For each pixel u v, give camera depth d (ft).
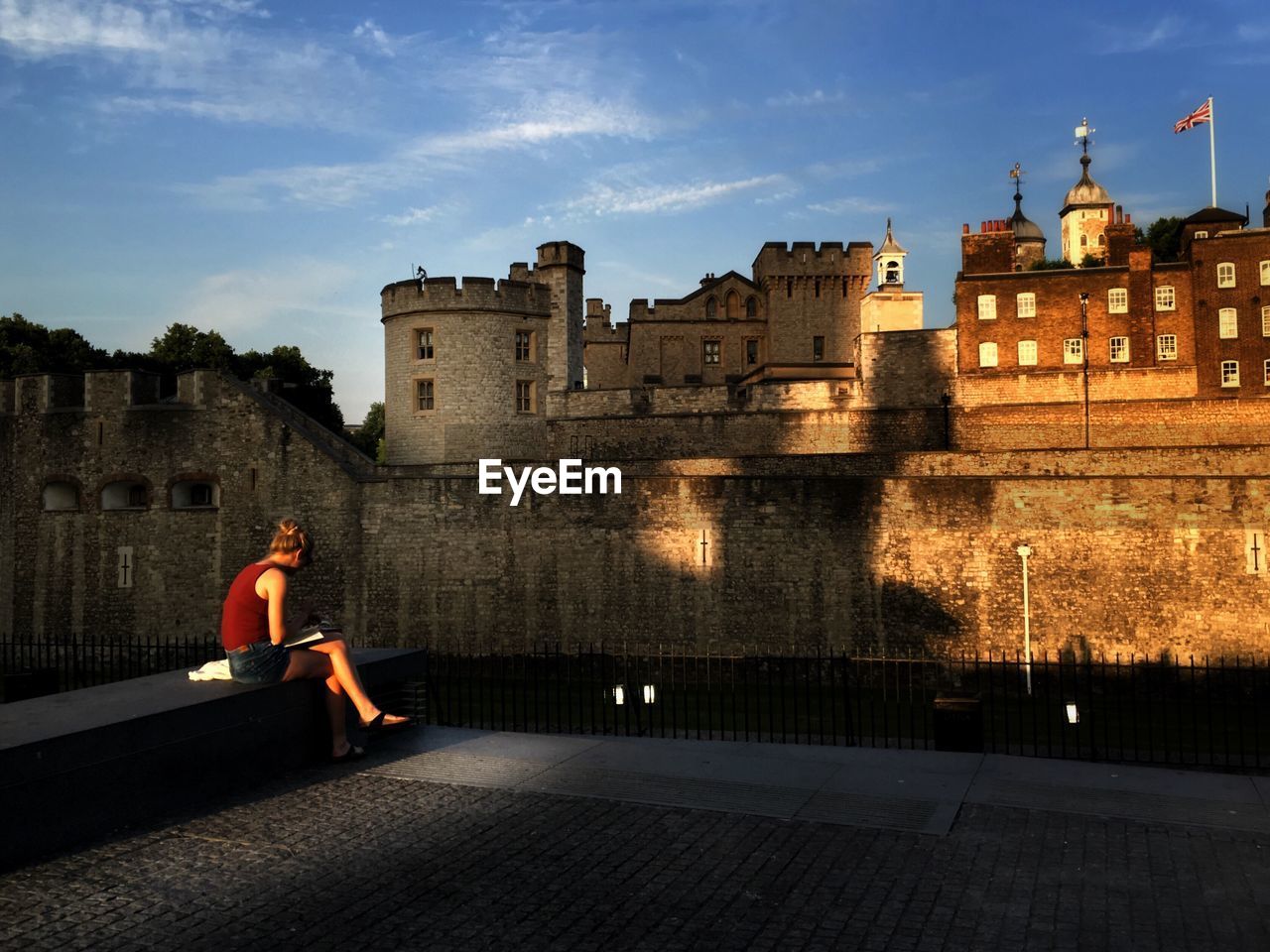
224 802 35.60
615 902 27.68
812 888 28.91
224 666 39.78
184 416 143.54
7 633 149.18
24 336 234.17
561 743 45.16
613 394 185.47
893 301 242.78
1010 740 77.97
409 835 32.55
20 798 29.58
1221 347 188.24
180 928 25.57
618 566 120.88
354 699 39.81
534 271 196.75
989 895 28.45
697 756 43.16
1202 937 25.90
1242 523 102.99
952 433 176.65
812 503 114.73
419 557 128.16
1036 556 108.37
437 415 183.11
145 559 144.36
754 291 279.49
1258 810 36.29
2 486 151.02
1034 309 192.44
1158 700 103.24
